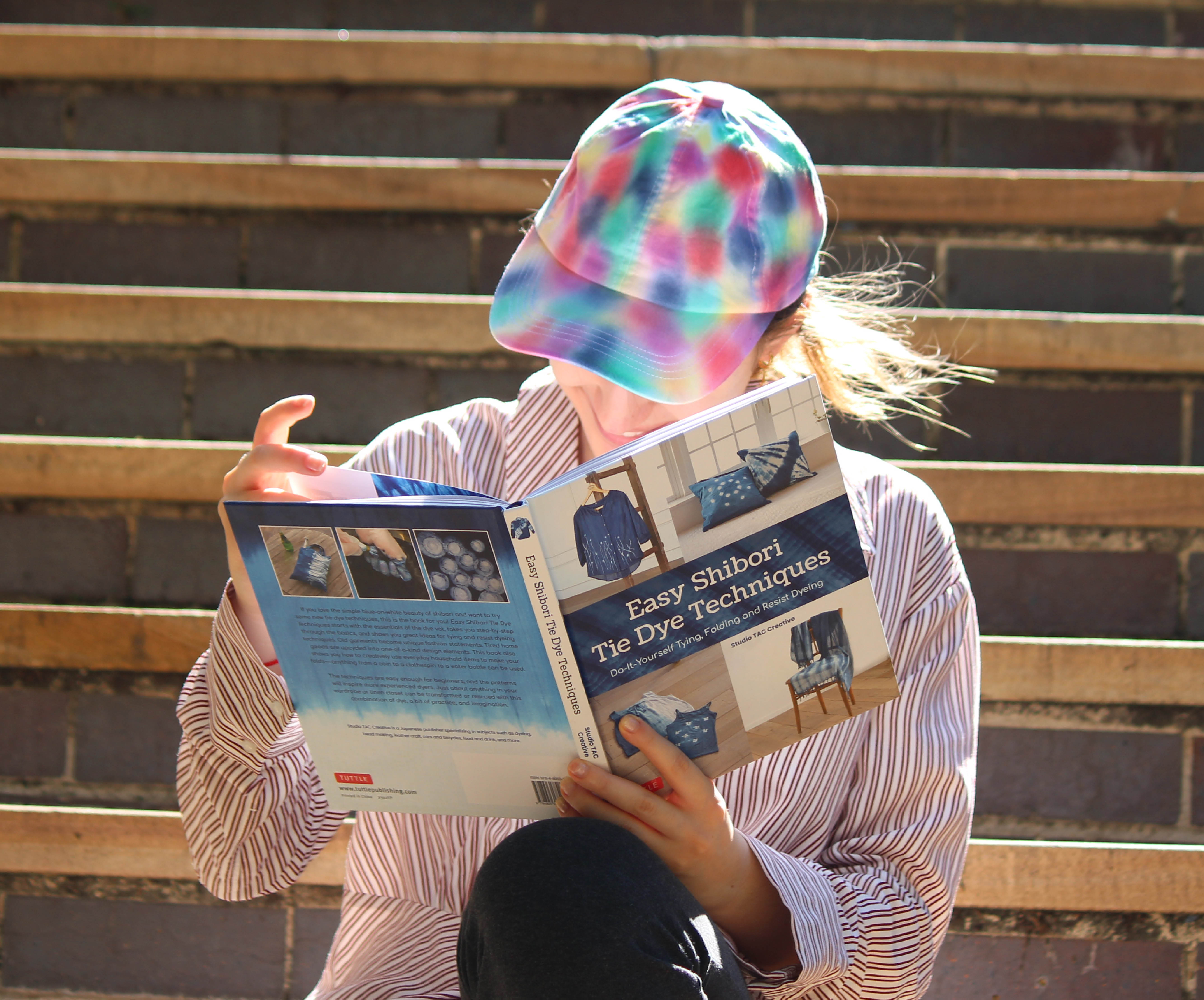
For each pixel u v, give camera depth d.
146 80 2.42
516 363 2.07
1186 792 1.76
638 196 0.88
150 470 1.95
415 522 0.75
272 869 1.00
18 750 1.85
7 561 1.97
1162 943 1.66
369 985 0.99
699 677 0.78
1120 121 2.36
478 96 2.40
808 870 0.89
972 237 2.19
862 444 2.03
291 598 0.79
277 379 2.09
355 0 2.66
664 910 0.74
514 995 0.71
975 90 2.36
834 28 2.62
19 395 2.10
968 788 0.97
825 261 2.19
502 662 0.77
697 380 0.86
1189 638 1.87
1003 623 1.89
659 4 2.63
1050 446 2.03
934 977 1.68
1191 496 1.86
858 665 0.79
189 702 0.95
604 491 0.74
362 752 0.84
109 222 2.24
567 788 0.80
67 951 1.76
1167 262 2.17
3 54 2.41
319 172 2.22
